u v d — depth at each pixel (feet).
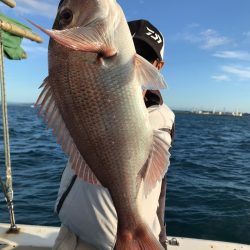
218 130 64.28
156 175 2.45
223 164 20.72
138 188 2.47
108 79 2.30
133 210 2.48
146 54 3.14
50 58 2.32
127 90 2.33
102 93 2.31
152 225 3.04
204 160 21.91
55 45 2.29
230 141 39.68
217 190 13.02
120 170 2.41
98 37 2.18
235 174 17.35
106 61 2.28
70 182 3.33
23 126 45.11
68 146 2.33
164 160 2.47
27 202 10.28
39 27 1.86
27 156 19.85
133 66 2.33
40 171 15.25
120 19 2.29
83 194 3.18
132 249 2.50
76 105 2.31
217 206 10.78
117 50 2.27
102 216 3.09
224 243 5.12
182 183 14.03
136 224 2.50
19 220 8.73
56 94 2.31
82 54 2.27
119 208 2.48
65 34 2.03
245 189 13.52
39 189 11.93
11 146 24.76
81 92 2.30
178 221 9.21
